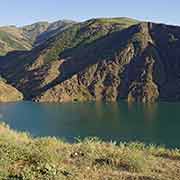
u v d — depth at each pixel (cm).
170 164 1316
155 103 15362
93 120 9381
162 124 8412
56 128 7888
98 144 1538
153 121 9012
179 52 18500
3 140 1391
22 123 8688
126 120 9306
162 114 10775
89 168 1171
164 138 6266
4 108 13138
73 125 8425
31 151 1222
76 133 7088
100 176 1091
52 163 1141
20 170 1052
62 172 1080
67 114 11044
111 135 6794
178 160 1417
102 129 7688
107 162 1255
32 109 12769
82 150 1390
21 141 1518
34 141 1526
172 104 14750
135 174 1138
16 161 1141
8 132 1691
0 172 994
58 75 18550
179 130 7356
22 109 12750
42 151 1238
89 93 17062
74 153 1351
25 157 1170
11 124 8425
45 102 16038
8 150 1202
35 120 9369
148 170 1208
